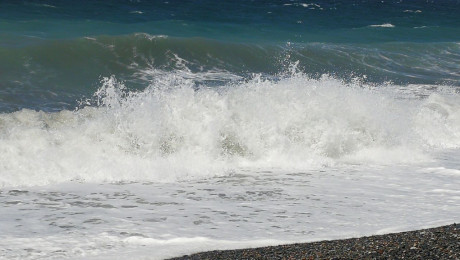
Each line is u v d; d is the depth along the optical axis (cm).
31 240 756
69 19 3456
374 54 2892
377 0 6788
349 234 803
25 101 1683
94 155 1130
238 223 845
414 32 4222
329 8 5453
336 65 2688
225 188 1033
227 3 5169
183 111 1266
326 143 1314
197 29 3566
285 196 990
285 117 1328
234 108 1312
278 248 742
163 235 788
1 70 1962
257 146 1264
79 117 1358
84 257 709
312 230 820
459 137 1534
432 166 1242
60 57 2152
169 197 966
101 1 4462
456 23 4925
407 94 2041
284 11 4916
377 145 1362
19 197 936
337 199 978
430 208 938
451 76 2664
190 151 1222
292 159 1252
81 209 888
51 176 1041
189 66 2328
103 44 2281
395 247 734
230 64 2430
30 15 3450
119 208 898
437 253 710
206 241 768
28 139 1121
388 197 997
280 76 2345
